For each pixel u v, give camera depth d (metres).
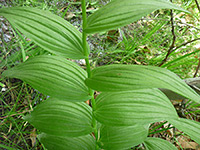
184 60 0.50
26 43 0.38
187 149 0.37
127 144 0.24
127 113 0.19
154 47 0.55
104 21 0.16
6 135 0.30
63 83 0.20
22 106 0.35
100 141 0.24
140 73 0.16
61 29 0.19
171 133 0.39
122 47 0.53
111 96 0.21
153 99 0.19
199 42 0.58
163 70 0.16
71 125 0.22
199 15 0.67
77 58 0.19
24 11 0.18
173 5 0.15
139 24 0.60
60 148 0.24
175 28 0.59
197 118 0.42
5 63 0.35
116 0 0.16
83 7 0.16
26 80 0.19
